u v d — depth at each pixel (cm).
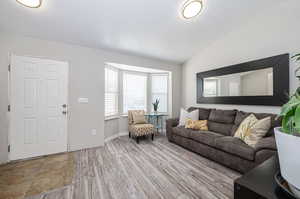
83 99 302
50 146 272
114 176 197
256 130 208
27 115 253
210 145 244
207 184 179
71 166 226
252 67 265
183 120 346
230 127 275
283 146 45
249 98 271
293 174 43
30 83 255
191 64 409
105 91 364
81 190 168
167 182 184
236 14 251
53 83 274
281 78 228
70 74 289
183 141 307
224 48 317
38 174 202
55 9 206
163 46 335
